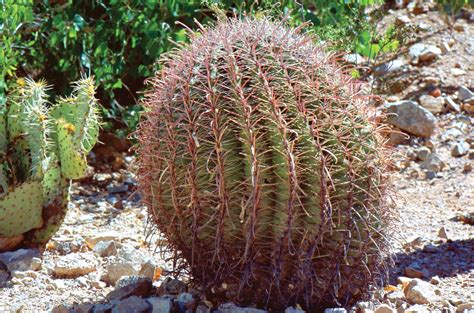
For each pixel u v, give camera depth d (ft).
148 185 6.31
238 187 5.91
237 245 6.06
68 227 8.58
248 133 5.82
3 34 9.50
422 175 9.95
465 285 7.04
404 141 10.60
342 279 6.19
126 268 7.22
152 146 6.17
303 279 6.06
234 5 10.30
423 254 7.77
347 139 5.96
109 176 9.98
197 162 5.95
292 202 5.86
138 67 10.39
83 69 10.44
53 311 6.52
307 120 5.87
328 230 5.94
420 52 11.96
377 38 10.91
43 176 7.62
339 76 6.15
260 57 5.96
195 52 6.15
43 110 7.77
